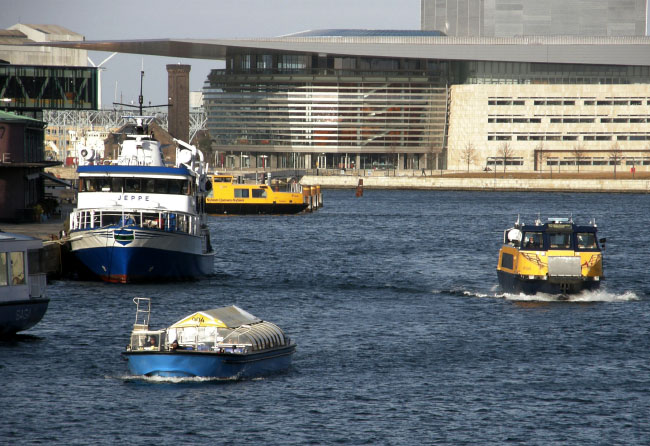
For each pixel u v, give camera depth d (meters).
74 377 135.50
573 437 114.25
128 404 123.25
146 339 137.62
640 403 127.19
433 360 150.38
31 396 126.38
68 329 169.12
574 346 161.75
